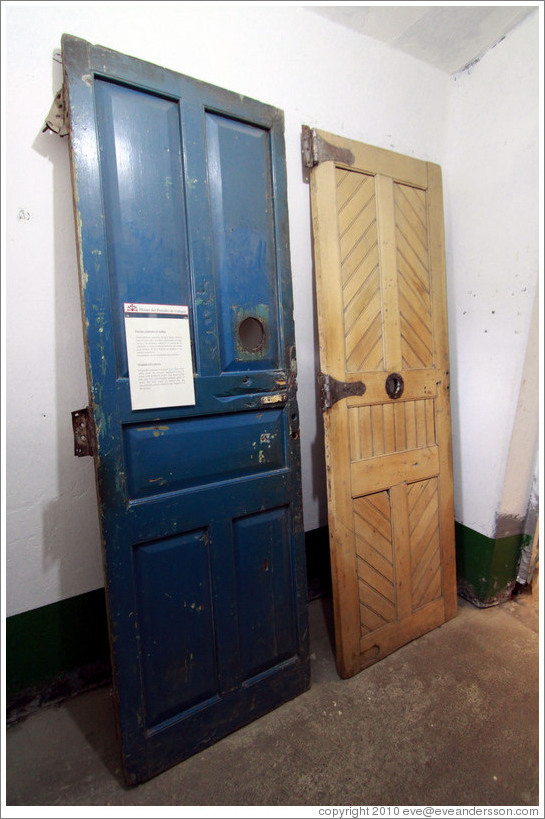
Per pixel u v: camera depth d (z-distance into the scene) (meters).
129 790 1.14
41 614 1.38
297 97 1.56
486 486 1.87
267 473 1.37
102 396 1.06
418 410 1.75
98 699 1.43
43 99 1.21
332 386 1.48
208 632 1.27
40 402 1.31
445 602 1.83
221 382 1.25
